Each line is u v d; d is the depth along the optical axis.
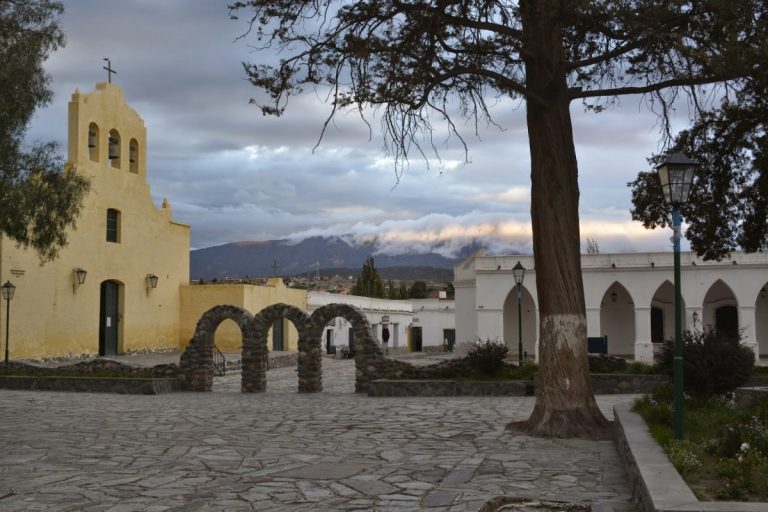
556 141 13.91
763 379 19.61
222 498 8.64
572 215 13.90
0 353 30.39
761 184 19.80
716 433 9.80
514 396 20.81
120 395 23.08
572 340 13.62
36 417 16.78
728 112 19.39
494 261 42.09
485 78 15.25
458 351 44.44
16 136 17.83
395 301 61.12
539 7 12.70
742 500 6.57
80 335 35.38
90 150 37.44
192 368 24.62
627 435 9.76
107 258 37.59
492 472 10.02
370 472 10.12
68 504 8.41
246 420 16.03
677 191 10.59
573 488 8.98
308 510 8.05
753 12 12.71
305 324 24.14
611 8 12.68
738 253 38.84
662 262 39.62
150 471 10.32
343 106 14.23
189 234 45.03
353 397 21.62
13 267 31.14
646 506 6.64
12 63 16.73
